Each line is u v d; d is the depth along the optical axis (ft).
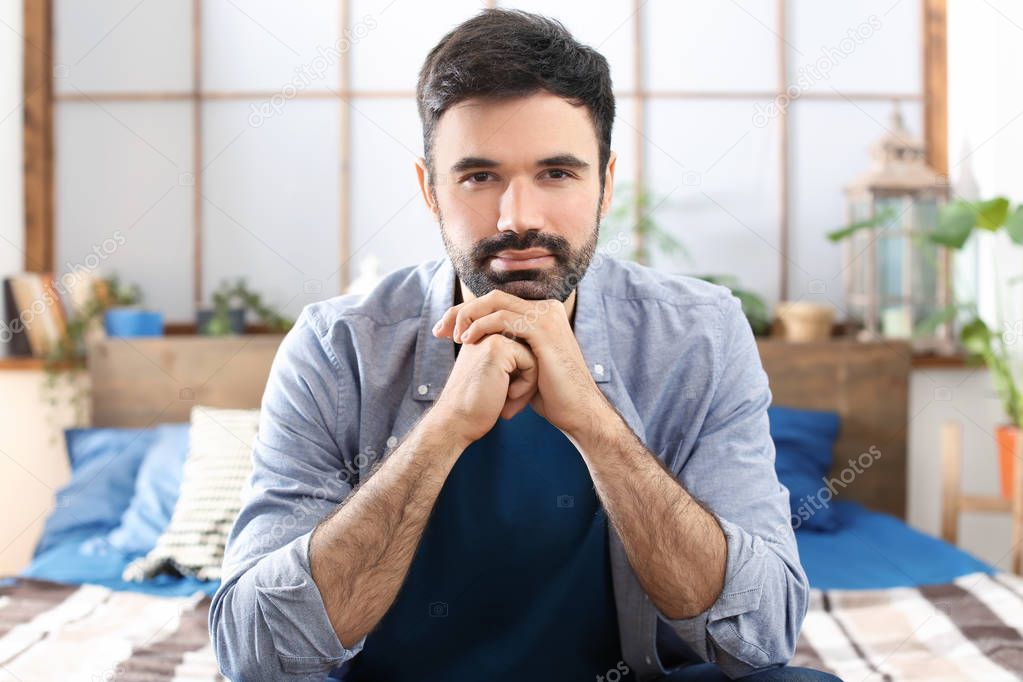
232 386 9.42
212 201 10.02
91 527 7.99
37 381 9.61
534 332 3.32
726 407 3.76
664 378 3.78
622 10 9.89
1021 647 5.32
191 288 10.04
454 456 3.27
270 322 10.00
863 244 9.67
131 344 9.37
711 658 3.33
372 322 3.81
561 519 3.67
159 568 6.98
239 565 3.30
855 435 9.32
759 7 9.95
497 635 3.70
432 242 10.06
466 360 3.32
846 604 6.35
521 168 3.35
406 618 3.66
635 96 9.93
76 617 5.98
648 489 3.19
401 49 9.99
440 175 3.46
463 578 3.67
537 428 3.69
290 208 10.03
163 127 10.00
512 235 3.37
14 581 6.75
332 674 3.72
